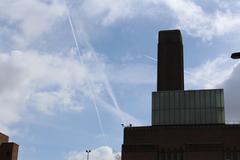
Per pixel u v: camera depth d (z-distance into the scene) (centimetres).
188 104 8275
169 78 9019
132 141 7938
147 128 7956
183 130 7806
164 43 9325
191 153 7625
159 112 8338
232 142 7569
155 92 8494
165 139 7831
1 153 9088
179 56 9175
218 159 7494
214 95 8206
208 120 8069
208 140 7650
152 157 7756
